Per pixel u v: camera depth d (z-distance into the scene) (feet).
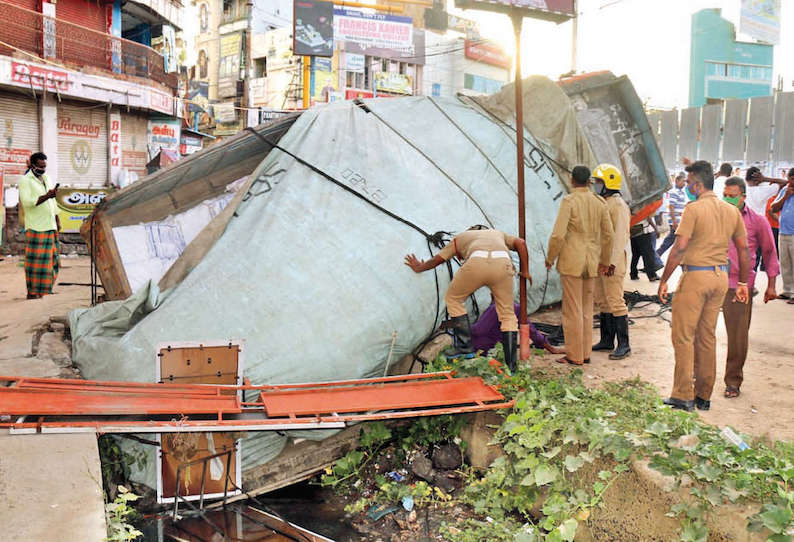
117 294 21.18
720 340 22.30
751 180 31.99
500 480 14.85
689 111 78.02
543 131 27.45
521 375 16.81
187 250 19.61
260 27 145.38
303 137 22.31
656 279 33.30
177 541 13.60
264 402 14.64
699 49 183.93
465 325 18.06
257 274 17.88
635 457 12.32
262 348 16.56
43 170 28.60
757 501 10.60
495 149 25.39
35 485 10.19
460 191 22.99
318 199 20.06
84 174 71.26
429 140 24.29
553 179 26.48
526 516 14.16
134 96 74.13
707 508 10.93
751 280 18.30
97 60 72.95
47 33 65.92
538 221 25.00
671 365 19.38
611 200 20.57
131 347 16.48
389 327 18.06
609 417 14.01
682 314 15.17
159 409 13.05
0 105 61.98
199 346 15.38
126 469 15.21
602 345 21.29
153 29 90.89
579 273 18.53
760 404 15.99
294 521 14.88
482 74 161.89
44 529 9.05
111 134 73.61
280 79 135.23
